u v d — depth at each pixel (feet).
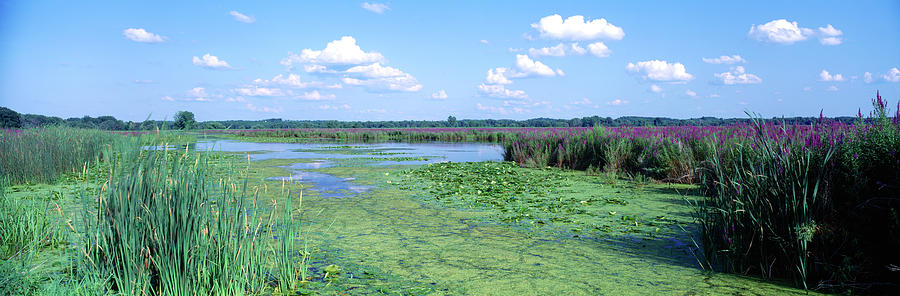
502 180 36.68
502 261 15.05
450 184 34.24
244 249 12.05
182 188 11.34
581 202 25.75
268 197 27.78
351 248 16.55
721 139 32.30
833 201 12.97
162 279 10.93
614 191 30.42
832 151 12.95
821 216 12.73
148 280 11.14
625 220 21.25
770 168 13.43
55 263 14.17
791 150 13.75
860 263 11.89
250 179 36.70
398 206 25.13
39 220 16.85
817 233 12.39
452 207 24.85
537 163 49.96
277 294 12.10
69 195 27.25
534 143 56.29
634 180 35.53
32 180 34.09
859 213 12.50
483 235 18.57
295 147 93.15
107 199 11.59
